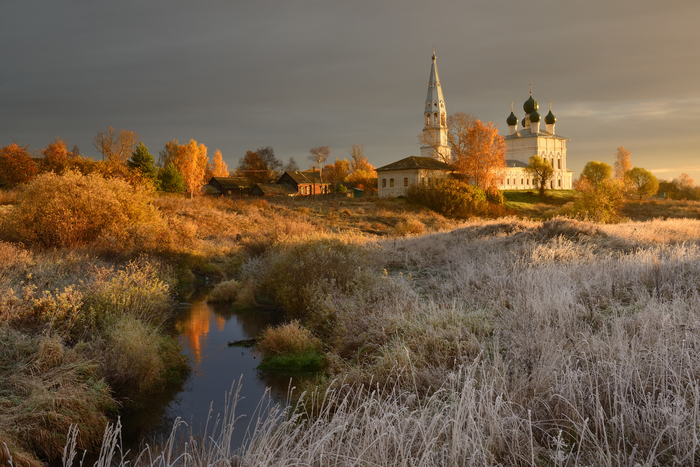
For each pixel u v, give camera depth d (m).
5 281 9.52
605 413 4.25
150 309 10.11
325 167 120.00
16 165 37.47
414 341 6.82
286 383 7.43
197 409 6.59
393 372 6.00
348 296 10.48
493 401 4.61
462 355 6.22
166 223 21.14
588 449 3.86
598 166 89.12
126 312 9.21
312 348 8.78
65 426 5.57
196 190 67.62
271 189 79.38
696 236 15.02
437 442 4.05
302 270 12.28
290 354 8.57
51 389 6.07
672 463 3.53
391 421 4.00
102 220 17.00
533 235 15.28
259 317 11.90
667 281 8.05
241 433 5.66
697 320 5.70
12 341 7.04
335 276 11.66
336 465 3.70
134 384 7.16
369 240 20.08
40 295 8.84
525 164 99.88
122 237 16.83
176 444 5.36
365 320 8.40
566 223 15.70
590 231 14.90
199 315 12.16
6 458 4.61
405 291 9.70
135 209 18.55
